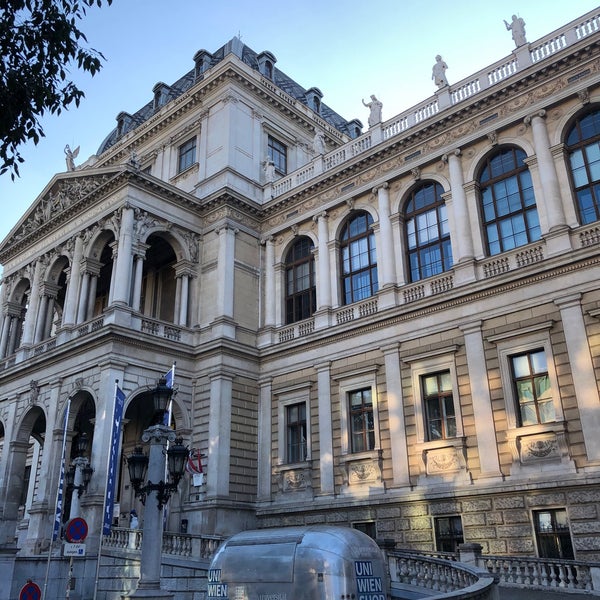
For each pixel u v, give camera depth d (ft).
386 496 87.86
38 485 102.63
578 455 73.31
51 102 42.37
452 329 88.94
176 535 85.10
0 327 135.33
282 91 143.33
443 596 39.06
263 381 111.14
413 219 101.35
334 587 42.47
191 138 136.98
